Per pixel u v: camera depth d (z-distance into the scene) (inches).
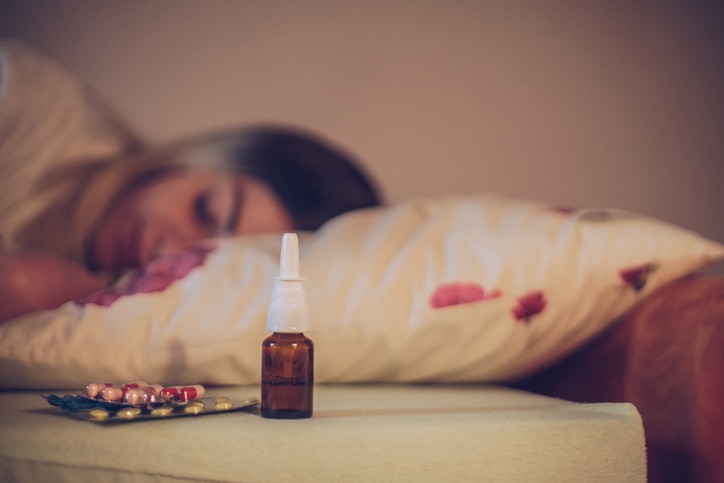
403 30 56.6
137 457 19.4
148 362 28.9
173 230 49.1
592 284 30.4
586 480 20.8
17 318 31.6
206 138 53.9
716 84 56.8
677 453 27.3
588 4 56.9
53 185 48.1
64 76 51.9
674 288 30.8
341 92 56.5
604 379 32.3
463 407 24.5
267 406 21.6
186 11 56.6
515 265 30.6
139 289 31.4
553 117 56.6
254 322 29.3
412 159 56.4
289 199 52.1
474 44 56.7
